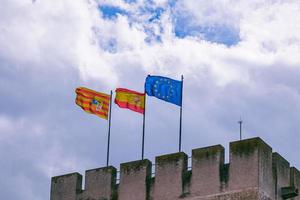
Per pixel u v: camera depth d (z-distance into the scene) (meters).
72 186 86.69
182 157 82.62
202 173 81.19
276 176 81.31
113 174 85.50
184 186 81.62
